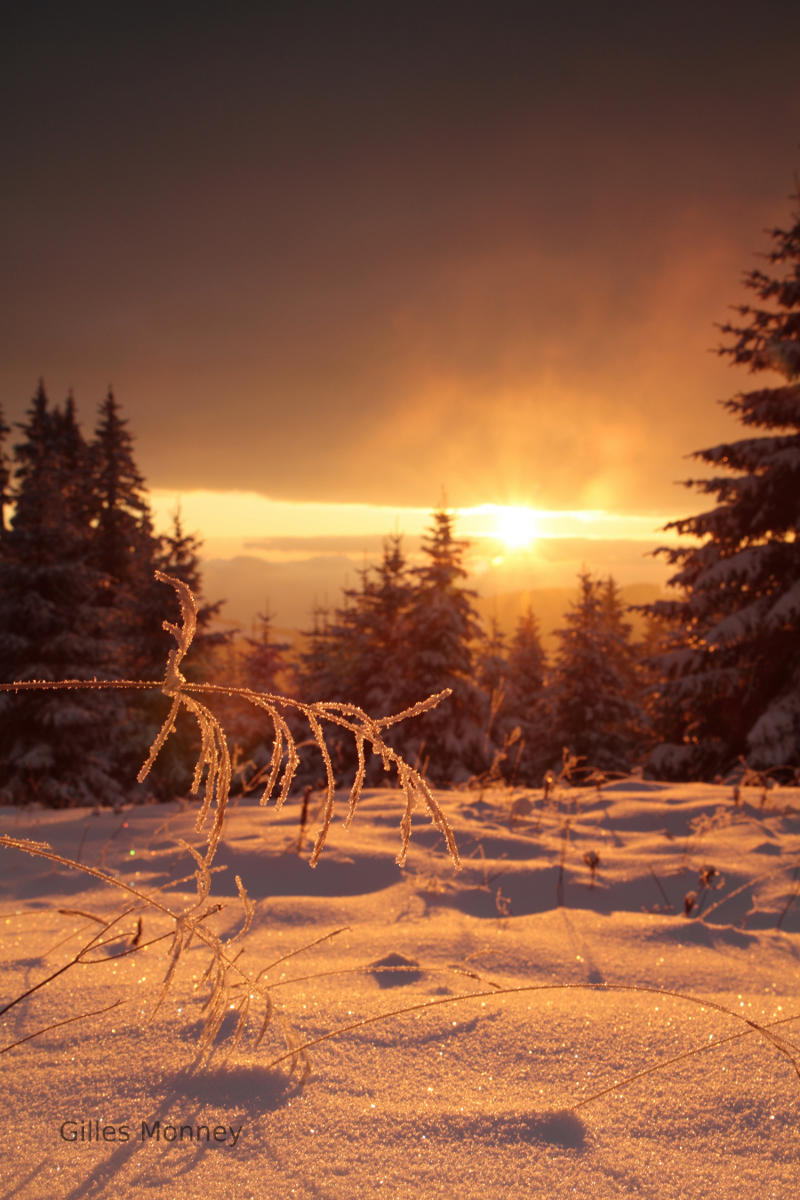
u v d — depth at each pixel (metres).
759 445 15.62
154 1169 1.04
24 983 1.76
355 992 1.82
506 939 2.46
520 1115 1.21
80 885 3.06
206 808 1.03
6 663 20.09
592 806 5.52
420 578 24.75
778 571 15.60
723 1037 1.56
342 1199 0.98
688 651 16.05
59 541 21.45
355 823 4.54
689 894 3.04
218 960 1.35
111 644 21.22
